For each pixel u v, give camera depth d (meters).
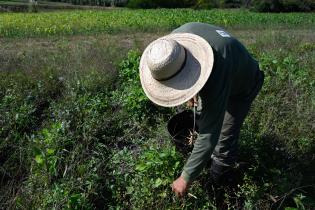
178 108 4.54
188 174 2.53
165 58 2.22
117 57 7.06
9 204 2.95
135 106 4.45
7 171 3.50
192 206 2.98
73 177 3.18
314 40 12.21
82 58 6.87
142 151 3.70
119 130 4.35
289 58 6.15
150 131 4.24
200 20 20.86
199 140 2.46
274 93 4.97
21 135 4.16
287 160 3.63
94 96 5.09
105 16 22.67
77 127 3.97
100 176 3.30
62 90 5.39
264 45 9.60
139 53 6.57
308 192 3.33
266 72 5.57
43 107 5.04
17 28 15.44
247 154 3.53
